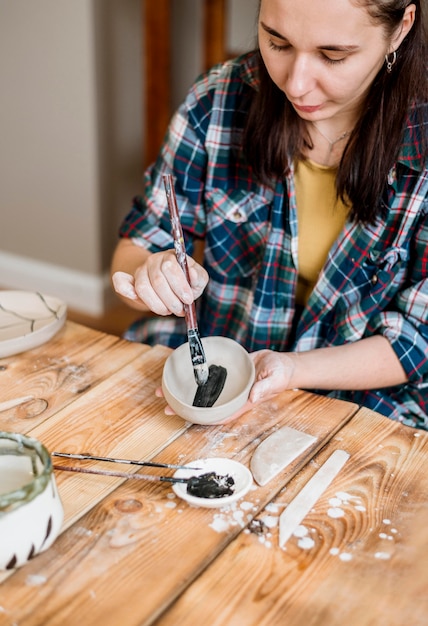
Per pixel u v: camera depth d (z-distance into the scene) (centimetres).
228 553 79
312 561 78
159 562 77
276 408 104
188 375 109
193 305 109
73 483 88
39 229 278
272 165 128
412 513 85
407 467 93
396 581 76
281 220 135
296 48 99
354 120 122
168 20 248
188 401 105
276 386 106
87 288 278
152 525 82
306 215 135
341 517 84
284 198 133
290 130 125
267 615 72
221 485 88
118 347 117
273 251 137
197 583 75
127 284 113
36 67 250
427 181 121
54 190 268
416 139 119
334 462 93
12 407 102
